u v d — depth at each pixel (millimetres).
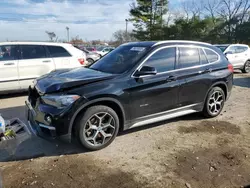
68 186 2732
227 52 11742
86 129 3424
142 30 39688
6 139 3064
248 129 4473
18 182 2789
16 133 3330
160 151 3584
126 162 3262
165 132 4281
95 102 3408
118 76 3678
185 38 38156
